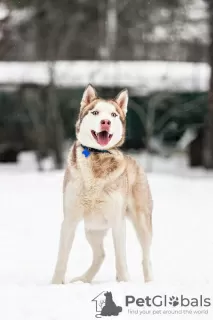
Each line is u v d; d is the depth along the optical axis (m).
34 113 27.12
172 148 28.75
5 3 25.91
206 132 25.08
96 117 6.63
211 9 24.34
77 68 28.62
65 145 28.62
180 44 32.16
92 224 6.85
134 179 7.28
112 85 27.20
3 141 27.64
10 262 8.25
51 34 28.25
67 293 5.98
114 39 29.69
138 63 29.95
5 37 28.42
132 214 7.33
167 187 15.70
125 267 6.82
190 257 8.51
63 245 6.77
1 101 27.50
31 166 26.36
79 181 6.64
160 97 26.83
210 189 15.52
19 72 27.47
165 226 10.73
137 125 27.89
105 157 6.63
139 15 28.70
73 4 27.70
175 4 27.52
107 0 28.88
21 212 12.23
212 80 24.16
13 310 5.48
